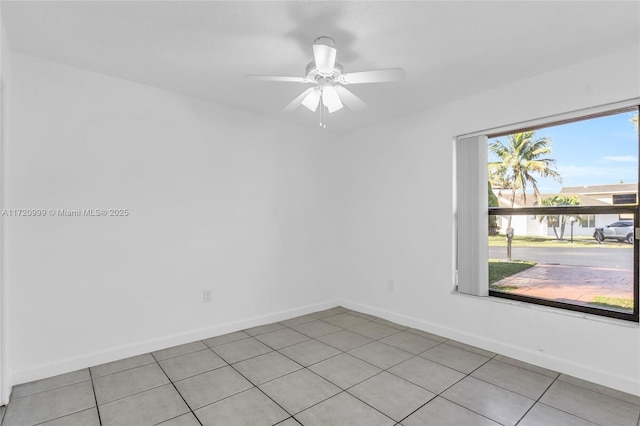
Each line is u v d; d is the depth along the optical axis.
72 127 2.59
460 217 3.26
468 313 3.15
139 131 2.90
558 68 2.58
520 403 2.14
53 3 1.81
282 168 3.90
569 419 1.97
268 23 2.00
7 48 2.19
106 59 2.48
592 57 2.41
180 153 3.13
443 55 2.38
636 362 2.25
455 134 3.26
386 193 3.91
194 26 2.04
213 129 3.35
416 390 2.30
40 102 2.46
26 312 2.39
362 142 4.21
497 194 3.09
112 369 2.60
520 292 2.93
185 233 3.15
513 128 2.90
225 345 3.10
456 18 1.95
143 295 2.91
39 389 2.29
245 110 3.57
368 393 2.27
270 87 2.98
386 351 2.97
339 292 4.49
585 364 2.46
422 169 3.54
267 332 3.46
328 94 2.28
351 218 4.35
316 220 4.24
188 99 3.18
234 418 2.00
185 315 3.14
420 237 3.55
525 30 2.07
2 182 2.17
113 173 2.77
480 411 2.06
